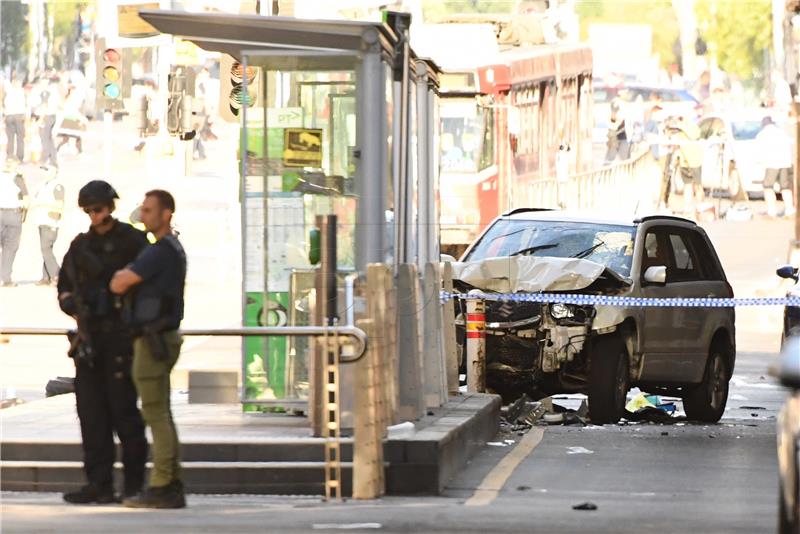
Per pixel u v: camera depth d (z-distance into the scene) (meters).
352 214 38.28
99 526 28.56
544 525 29.34
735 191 151.88
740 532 28.86
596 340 49.19
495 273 49.88
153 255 30.27
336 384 32.50
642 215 53.91
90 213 31.06
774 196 150.75
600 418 49.25
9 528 28.23
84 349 31.25
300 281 38.44
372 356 32.47
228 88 59.19
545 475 37.03
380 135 38.09
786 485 24.33
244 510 30.77
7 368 65.88
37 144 146.75
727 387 55.00
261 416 38.81
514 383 50.25
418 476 33.31
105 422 31.64
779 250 130.12
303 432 35.50
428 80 43.44
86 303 31.16
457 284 50.09
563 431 47.09
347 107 38.44
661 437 46.09
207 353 64.75
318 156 38.44
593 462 39.72
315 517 29.91
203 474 33.19
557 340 49.00
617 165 142.12
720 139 152.25
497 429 45.56
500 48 95.00
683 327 52.28
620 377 49.50
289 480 33.12
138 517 29.69
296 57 38.16
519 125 90.19
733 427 50.91
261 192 38.69
